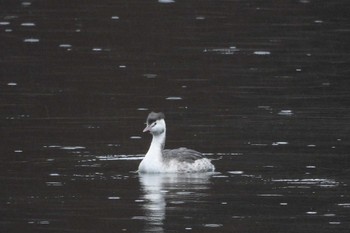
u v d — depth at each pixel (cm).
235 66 2991
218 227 1588
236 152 2083
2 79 2809
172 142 2161
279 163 1995
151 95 2628
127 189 1819
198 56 3123
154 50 3219
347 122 2341
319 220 1628
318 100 2570
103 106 2506
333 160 2009
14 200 1736
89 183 1855
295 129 2275
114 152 2088
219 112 2450
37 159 2017
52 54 3141
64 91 2667
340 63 3025
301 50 3206
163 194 1784
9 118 2375
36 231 1566
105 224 1602
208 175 1930
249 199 1752
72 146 2127
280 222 1617
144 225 1597
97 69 2947
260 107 2500
